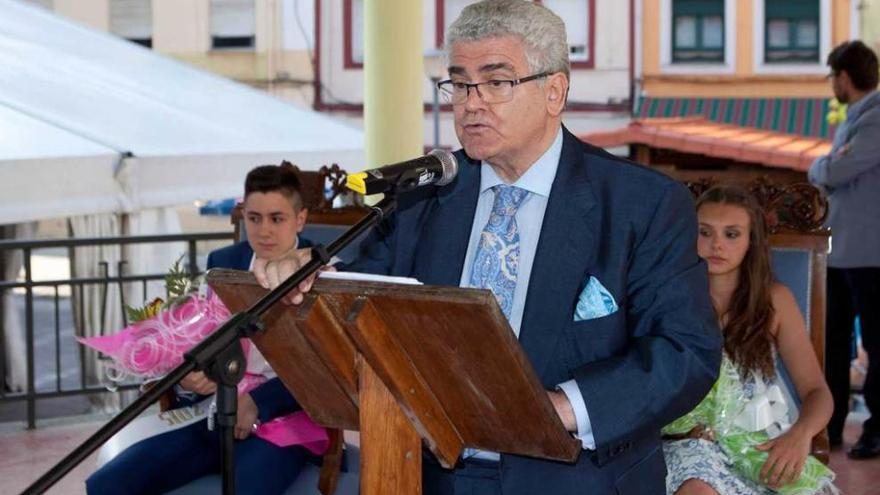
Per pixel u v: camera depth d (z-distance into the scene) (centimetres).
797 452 410
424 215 333
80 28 1234
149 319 446
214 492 440
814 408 421
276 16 2355
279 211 475
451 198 329
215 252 502
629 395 294
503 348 257
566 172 315
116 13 2378
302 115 1159
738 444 416
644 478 321
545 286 308
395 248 336
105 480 439
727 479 411
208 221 2198
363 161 1066
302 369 296
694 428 423
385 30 821
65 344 1469
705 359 304
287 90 2364
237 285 290
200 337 438
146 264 963
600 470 309
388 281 268
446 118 2216
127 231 942
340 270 341
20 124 876
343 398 297
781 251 452
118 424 256
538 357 307
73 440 755
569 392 294
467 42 304
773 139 1822
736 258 426
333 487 434
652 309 307
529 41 303
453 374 272
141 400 259
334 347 275
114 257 948
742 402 420
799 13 2306
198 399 468
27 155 805
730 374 420
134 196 867
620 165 317
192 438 449
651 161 1744
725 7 2314
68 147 845
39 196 807
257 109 1139
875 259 691
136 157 866
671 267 307
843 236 698
